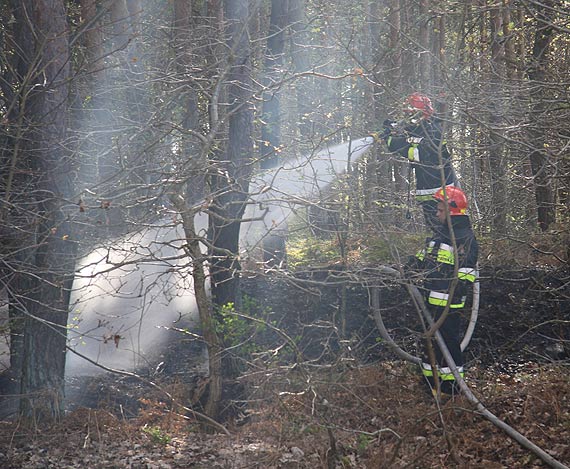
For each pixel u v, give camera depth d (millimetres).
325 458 6477
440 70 7922
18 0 8531
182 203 6801
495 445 6977
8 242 7410
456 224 7840
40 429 7793
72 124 8742
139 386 9398
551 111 7922
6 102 7867
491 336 9906
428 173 7801
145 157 7527
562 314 9930
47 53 7723
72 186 7758
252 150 8719
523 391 7957
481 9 8273
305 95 10531
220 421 7863
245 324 8000
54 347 8094
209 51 8867
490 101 8016
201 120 8781
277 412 7328
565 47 9438
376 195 9062
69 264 7680
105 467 6867
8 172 7410
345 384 6969
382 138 8047
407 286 7113
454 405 7199
